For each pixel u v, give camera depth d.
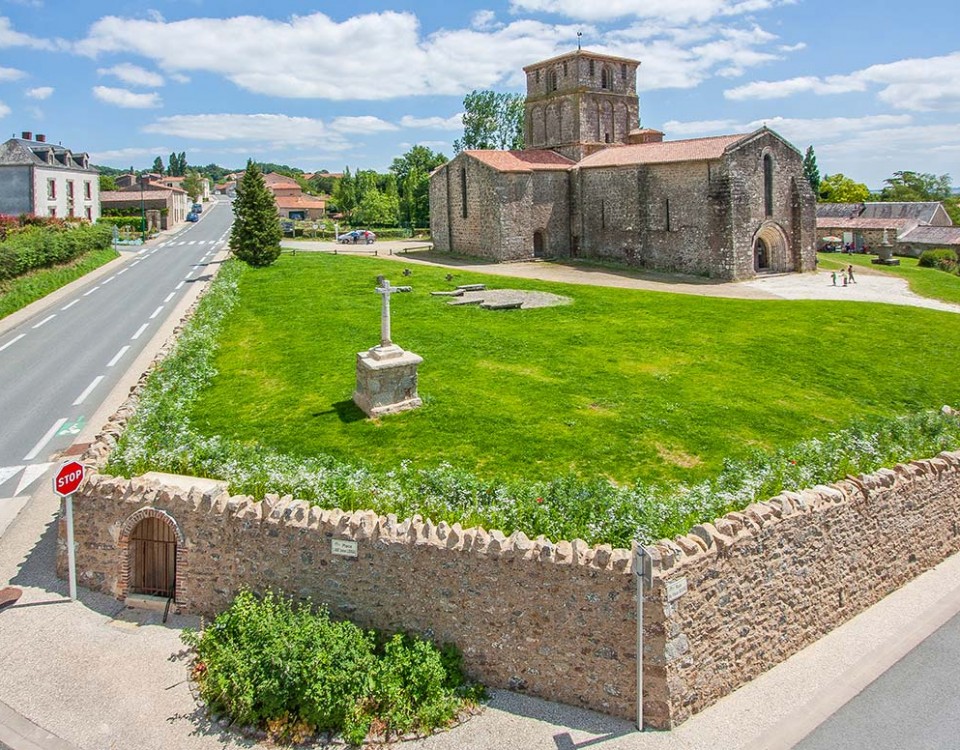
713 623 11.46
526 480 16.38
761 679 12.09
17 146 72.75
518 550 11.37
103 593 13.85
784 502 12.80
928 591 14.82
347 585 12.31
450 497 13.82
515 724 10.88
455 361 26.56
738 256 49.47
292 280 45.03
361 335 30.47
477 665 11.70
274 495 13.09
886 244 65.12
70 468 13.41
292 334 30.98
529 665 11.45
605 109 60.78
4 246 45.19
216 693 11.16
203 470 15.26
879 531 14.49
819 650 12.89
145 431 17.31
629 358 27.55
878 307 38.28
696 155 50.44
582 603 11.11
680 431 20.05
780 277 51.69
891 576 14.81
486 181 57.28
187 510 13.13
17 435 22.19
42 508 17.20
